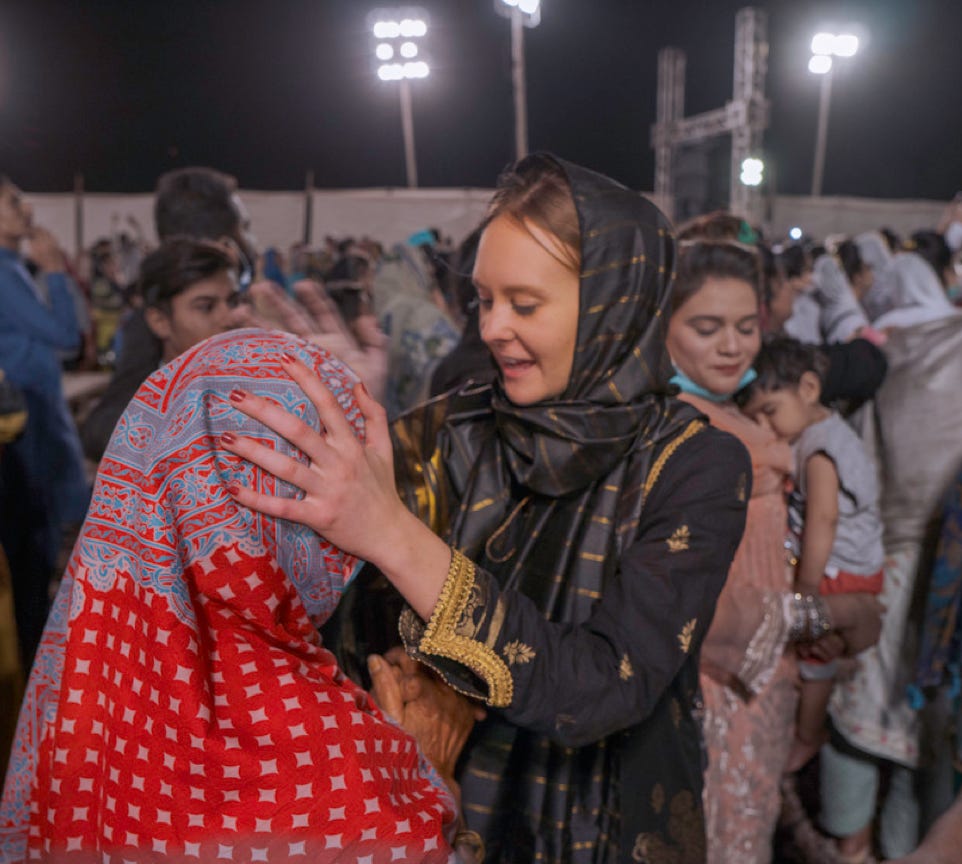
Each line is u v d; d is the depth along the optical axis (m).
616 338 1.13
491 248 1.12
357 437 0.94
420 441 1.29
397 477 1.25
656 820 1.19
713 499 1.13
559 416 1.12
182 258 1.77
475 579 0.97
